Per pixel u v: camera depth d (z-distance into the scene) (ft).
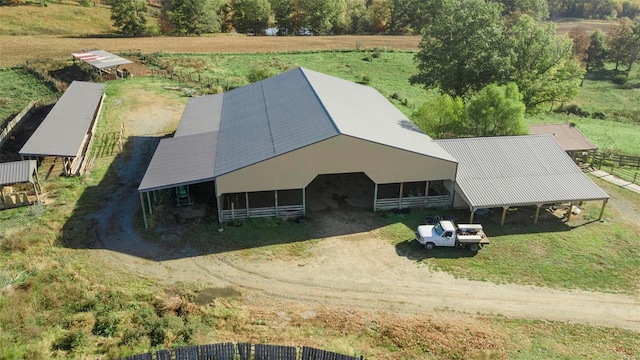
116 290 82.12
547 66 166.09
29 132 154.51
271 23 408.05
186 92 194.70
